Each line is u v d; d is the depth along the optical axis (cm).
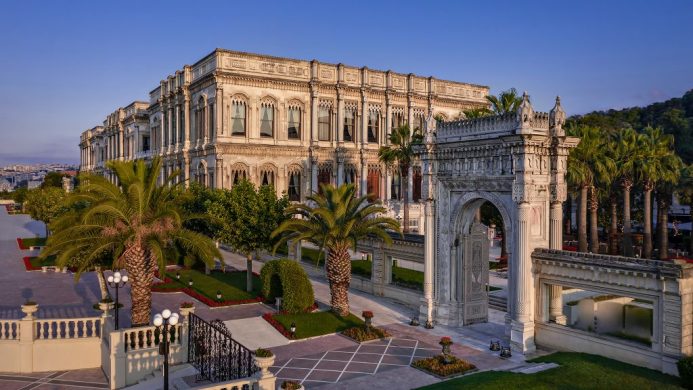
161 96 7600
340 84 6525
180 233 2655
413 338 2825
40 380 2338
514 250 2619
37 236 7450
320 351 2614
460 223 3030
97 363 2528
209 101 6088
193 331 2383
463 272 3050
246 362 1995
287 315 3219
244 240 3784
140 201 2511
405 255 3619
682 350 2061
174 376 2223
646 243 5181
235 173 5962
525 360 2470
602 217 6969
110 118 11138
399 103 7069
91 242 2562
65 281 4334
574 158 4656
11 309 3397
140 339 2405
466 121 2888
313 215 3300
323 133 6569
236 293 3822
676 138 9525
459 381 2084
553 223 2720
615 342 2314
